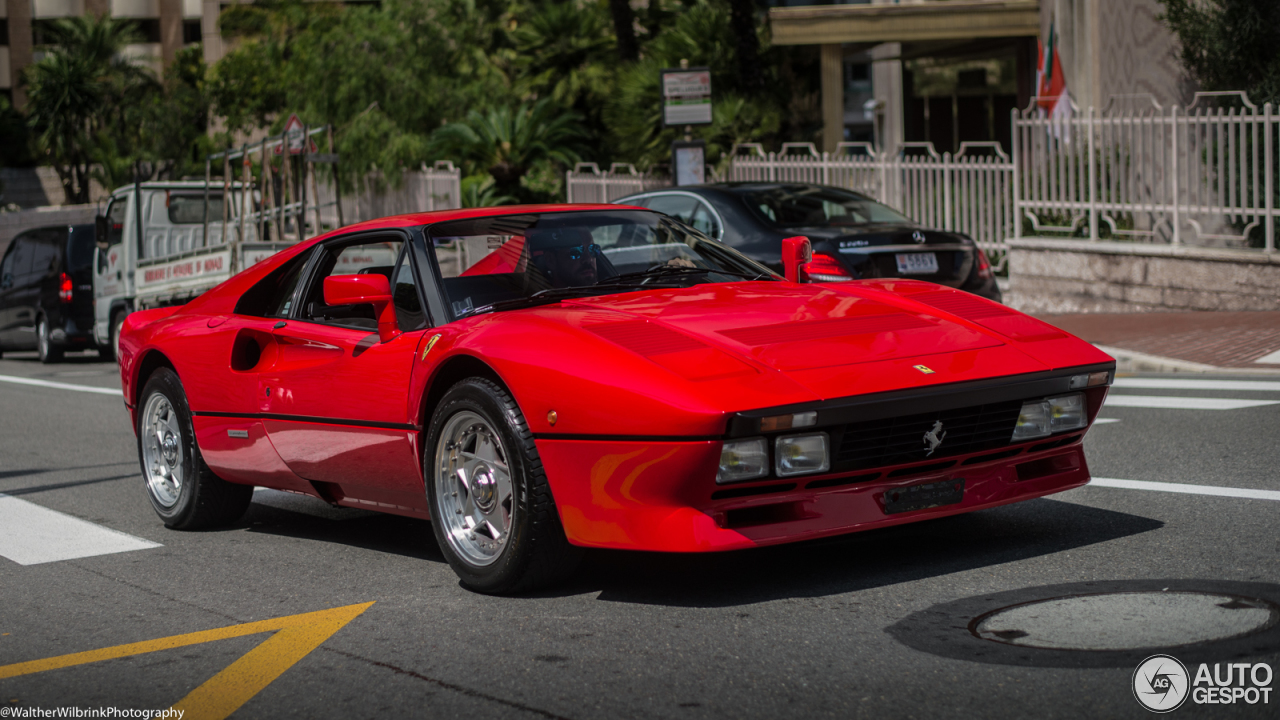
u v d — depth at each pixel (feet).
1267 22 42.68
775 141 72.38
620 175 63.72
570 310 14.87
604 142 86.38
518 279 16.10
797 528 12.98
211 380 18.76
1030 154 47.98
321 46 91.15
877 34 72.33
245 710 11.30
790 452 12.76
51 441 30.94
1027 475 14.73
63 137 178.09
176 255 47.21
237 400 18.30
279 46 118.42
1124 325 38.99
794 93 85.92
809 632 12.33
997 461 14.23
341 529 19.25
